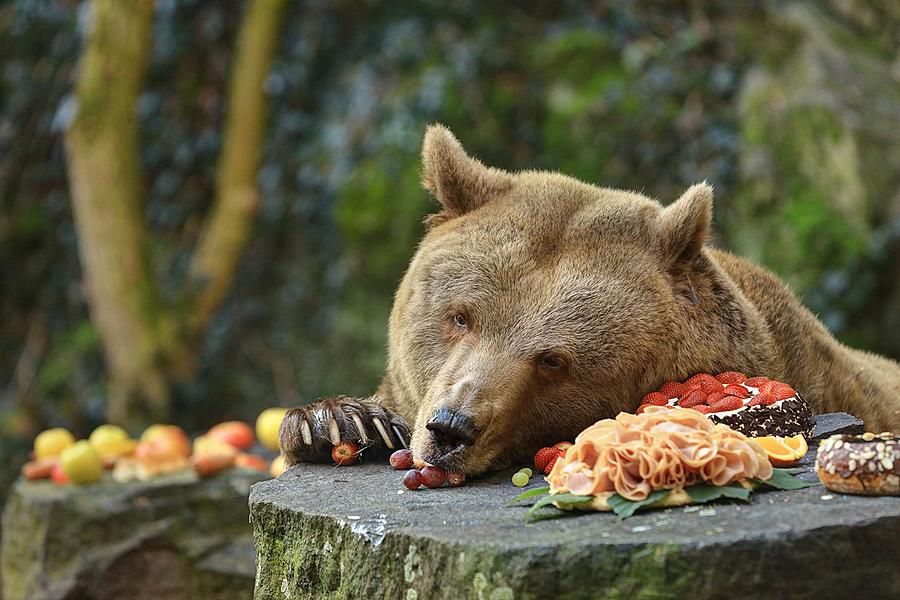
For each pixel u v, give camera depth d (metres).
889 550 3.89
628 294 5.67
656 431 4.55
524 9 16.94
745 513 4.18
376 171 15.96
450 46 16.52
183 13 17.80
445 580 4.16
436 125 6.59
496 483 5.43
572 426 5.70
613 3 16.45
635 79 15.58
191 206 17.89
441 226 6.36
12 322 17.44
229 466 8.58
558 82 15.90
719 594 3.79
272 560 5.15
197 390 15.17
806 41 14.63
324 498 5.20
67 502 8.09
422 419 5.58
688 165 14.91
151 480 8.55
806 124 13.86
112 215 14.27
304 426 6.20
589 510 4.45
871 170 13.32
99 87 14.05
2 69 17.61
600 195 6.22
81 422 16.22
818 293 13.08
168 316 14.84
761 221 14.05
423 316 5.91
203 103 17.92
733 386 5.63
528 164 15.78
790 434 5.48
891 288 13.08
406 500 5.08
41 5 17.23
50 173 17.47
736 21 15.63
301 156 17.22
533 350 5.54
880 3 14.74
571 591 3.90
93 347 16.38
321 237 16.92
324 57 17.56
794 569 3.81
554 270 5.74
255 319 17.12
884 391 7.56
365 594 4.52
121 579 8.00
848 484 4.30
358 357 16.05
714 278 6.17
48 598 7.93
